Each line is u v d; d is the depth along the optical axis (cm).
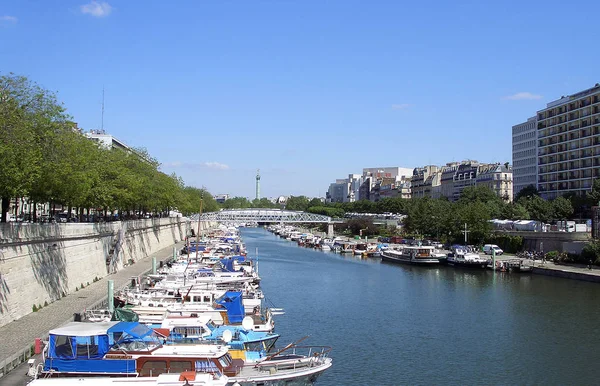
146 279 8812
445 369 5259
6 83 5912
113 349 3894
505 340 6238
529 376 5100
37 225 6144
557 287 9662
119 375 3800
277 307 7912
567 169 17550
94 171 8456
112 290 6444
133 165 12950
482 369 5275
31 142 5866
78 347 3816
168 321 5053
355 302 8381
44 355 3916
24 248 5866
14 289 5584
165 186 14162
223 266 10162
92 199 9038
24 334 5009
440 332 6575
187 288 7219
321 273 11894
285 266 13250
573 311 7650
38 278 6222
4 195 5594
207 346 4184
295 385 4309
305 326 6788
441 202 19525
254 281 9212
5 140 5300
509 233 14700
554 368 5319
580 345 6047
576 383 4944
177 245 16412
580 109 16925
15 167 5303
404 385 4828
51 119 6494
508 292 9244
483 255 13812
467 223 15188
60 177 6606
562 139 17800
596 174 16312
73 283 7431
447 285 10125
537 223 14688
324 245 18850
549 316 7375
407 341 6175
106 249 9356
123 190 9762
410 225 19250
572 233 12538
